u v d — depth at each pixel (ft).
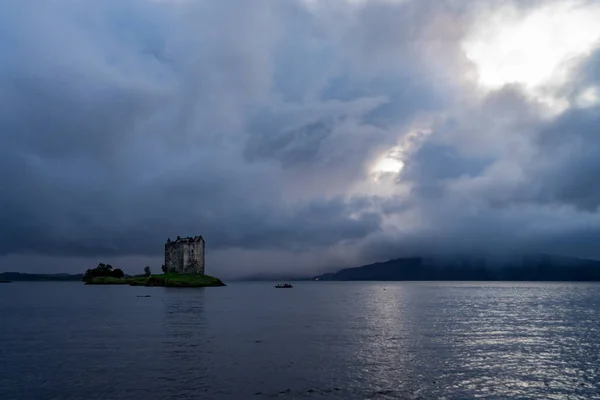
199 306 361.30
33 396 101.19
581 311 320.09
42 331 200.13
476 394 103.71
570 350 154.40
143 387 107.55
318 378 115.75
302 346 161.07
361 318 268.21
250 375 118.42
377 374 119.85
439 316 280.72
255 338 180.24
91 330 203.51
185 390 105.40
